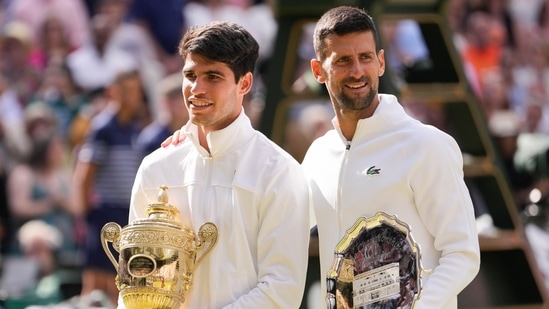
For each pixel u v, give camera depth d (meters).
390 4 19.98
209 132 11.97
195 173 12.02
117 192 25.50
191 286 11.84
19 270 27.09
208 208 11.84
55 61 31.64
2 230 28.78
